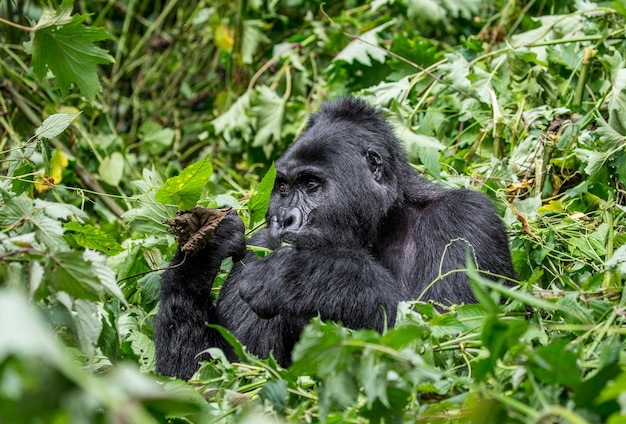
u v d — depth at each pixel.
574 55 14.59
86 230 9.38
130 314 10.25
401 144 11.05
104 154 17.05
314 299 9.08
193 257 9.44
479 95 13.75
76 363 7.53
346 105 10.68
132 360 9.09
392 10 17.97
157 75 20.05
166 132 18.30
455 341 7.66
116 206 15.76
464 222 9.78
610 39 14.41
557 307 6.52
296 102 17.06
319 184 10.14
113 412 4.64
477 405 6.16
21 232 7.92
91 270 6.74
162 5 21.38
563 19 15.09
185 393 7.09
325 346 6.29
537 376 6.30
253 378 7.91
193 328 9.57
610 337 7.45
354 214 10.13
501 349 6.49
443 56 15.52
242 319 10.34
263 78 18.61
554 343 6.13
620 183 11.89
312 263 9.21
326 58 18.08
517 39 15.23
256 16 18.83
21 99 16.69
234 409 6.90
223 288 10.59
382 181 10.37
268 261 9.35
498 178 12.05
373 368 6.21
